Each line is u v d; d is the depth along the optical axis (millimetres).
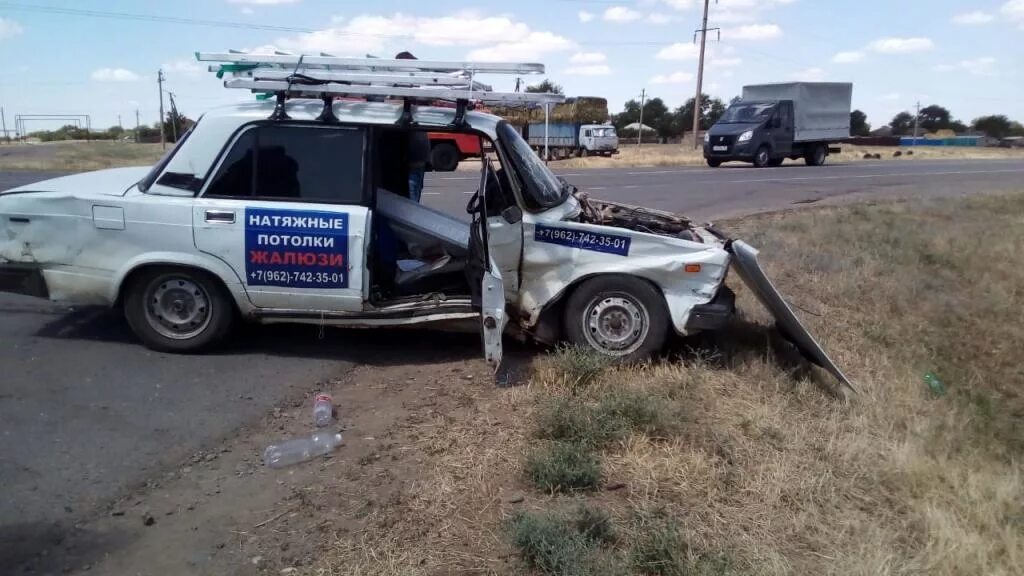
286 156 6039
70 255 6031
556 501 4211
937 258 12203
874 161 38281
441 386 5785
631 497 4297
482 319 5504
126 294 6152
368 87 5938
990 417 6902
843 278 10258
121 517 3982
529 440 4836
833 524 4254
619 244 6148
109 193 6094
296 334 6891
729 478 4555
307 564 3619
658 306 6168
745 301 8352
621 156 40969
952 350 8664
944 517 4348
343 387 5797
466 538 3838
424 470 4496
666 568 3631
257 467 4543
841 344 7758
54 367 5895
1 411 5105
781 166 32281
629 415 5078
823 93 33125
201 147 6055
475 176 22734
